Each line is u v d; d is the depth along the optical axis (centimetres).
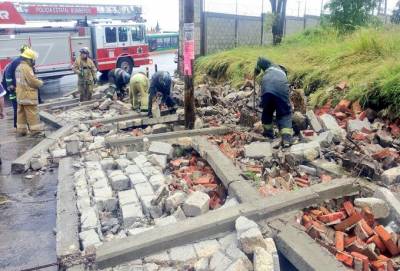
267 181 421
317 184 380
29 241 371
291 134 539
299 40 1172
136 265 290
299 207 348
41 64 1512
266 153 489
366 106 608
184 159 529
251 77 933
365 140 501
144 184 432
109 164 516
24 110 756
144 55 1936
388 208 337
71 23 1662
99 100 1062
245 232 287
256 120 638
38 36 1484
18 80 730
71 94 1217
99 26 1686
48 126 822
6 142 719
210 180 454
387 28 910
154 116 777
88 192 430
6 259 340
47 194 483
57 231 351
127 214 367
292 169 452
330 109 650
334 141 506
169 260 293
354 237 313
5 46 1382
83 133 688
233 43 1581
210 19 1469
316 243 291
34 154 591
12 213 432
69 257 306
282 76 553
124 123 713
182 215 355
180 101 874
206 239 315
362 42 757
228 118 719
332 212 360
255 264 265
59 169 518
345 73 709
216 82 1134
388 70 607
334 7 1077
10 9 1423
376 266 284
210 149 506
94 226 353
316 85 758
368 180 403
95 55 1703
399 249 306
